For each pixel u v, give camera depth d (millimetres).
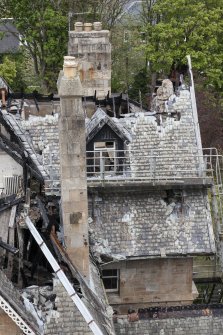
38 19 93625
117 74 103375
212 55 90312
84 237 34906
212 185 46469
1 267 32875
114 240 45375
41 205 37688
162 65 91312
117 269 46500
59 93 33156
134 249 45312
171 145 47719
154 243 45719
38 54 97562
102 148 46750
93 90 53562
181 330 39188
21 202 36781
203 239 46094
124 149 47000
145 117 48438
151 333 38906
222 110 88688
